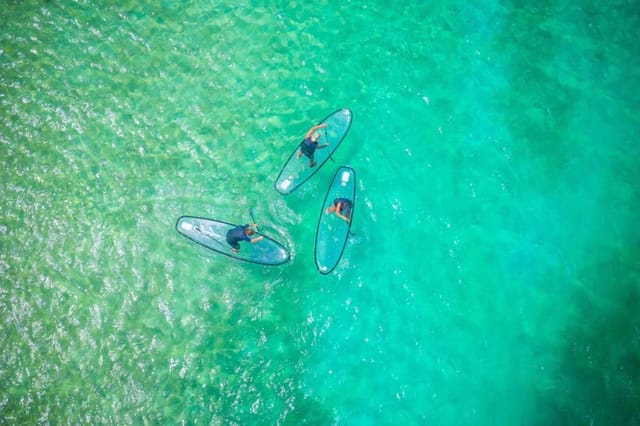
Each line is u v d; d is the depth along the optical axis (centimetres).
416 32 1364
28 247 1159
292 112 1285
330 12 1379
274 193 1213
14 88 1278
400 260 1171
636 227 1195
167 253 1163
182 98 1288
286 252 1162
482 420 1055
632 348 1088
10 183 1200
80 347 1088
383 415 1062
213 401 1066
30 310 1111
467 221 1206
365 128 1274
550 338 1110
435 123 1285
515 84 1323
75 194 1199
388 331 1120
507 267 1169
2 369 1071
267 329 1124
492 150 1264
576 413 1048
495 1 1384
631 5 1377
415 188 1229
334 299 1144
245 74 1314
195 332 1114
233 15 1370
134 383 1068
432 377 1088
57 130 1248
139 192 1208
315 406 1069
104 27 1346
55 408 1048
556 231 1198
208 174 1227
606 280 1150
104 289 1133
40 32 1334
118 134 1252
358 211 1202
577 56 1349
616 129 1283
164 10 1367
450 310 1138
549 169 1250
